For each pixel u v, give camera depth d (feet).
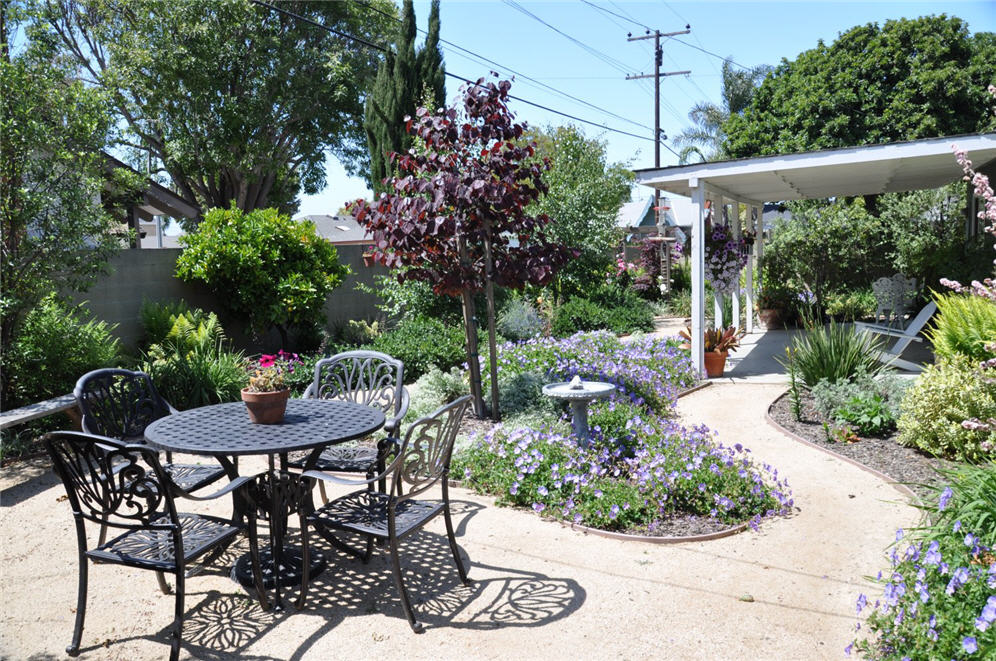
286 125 67.00
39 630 10.09
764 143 63.52
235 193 66.64
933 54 55.42
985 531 9.23
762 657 9.07
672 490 14.14
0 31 21.61
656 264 66.69
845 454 17.76
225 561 12.51
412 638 9.79
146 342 28.66
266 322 32.71
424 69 51.06
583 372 22.79
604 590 11.10
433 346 31.30
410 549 12.87
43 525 14.28
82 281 22.33
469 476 16.25
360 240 114.11
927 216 49.80
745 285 48.52
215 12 54.39
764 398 24.54
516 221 20.30
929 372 17.76
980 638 7.38
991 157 24.29
